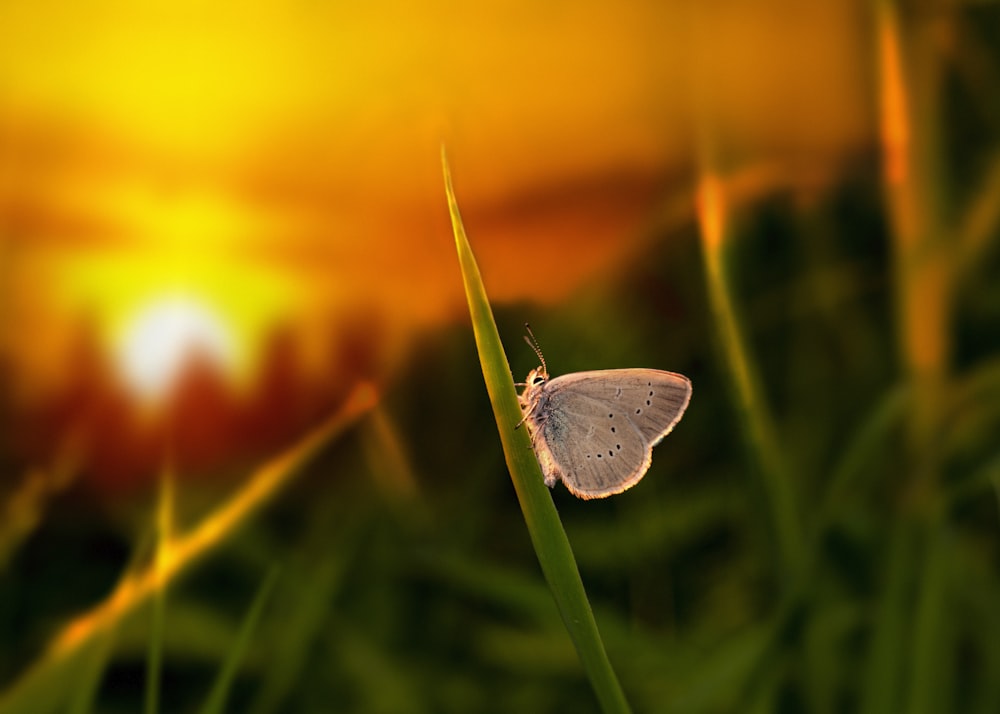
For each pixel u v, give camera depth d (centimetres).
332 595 26
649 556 27
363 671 26
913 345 26
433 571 27
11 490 27
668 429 26
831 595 26
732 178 27
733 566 27
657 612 27
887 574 25
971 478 25
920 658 25
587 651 23
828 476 27
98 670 24
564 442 26
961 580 26
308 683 26
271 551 27
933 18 27
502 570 26
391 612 27
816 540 25
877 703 25
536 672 26
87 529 27
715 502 27
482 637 27
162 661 26
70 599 27
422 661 27
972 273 27
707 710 25
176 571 24
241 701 26
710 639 26
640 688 26
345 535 27
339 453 27
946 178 26
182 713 26
